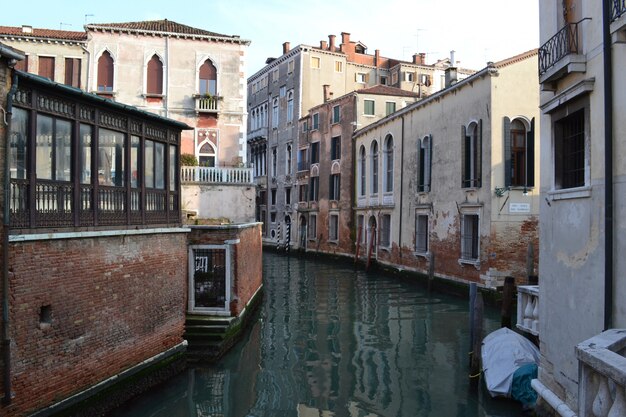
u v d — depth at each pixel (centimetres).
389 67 4656
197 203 2091
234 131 2277
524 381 896
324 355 1251
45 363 749
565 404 703
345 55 4241
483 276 1853
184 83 2244
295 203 4072
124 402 916
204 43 2259
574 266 688
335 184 3475
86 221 862
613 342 500
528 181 1845
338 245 3416
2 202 679
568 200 704
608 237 595
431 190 2264
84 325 828
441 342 1357
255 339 1388
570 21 707
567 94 690
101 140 913
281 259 3706
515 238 1830
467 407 918
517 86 1845
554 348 750
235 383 1047
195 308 1273
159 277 1045
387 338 1406
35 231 749
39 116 767
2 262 677
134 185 1019
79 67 2200
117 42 2200
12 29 2214
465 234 2014
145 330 994
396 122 2645
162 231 1052
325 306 1866
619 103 583
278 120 4409
